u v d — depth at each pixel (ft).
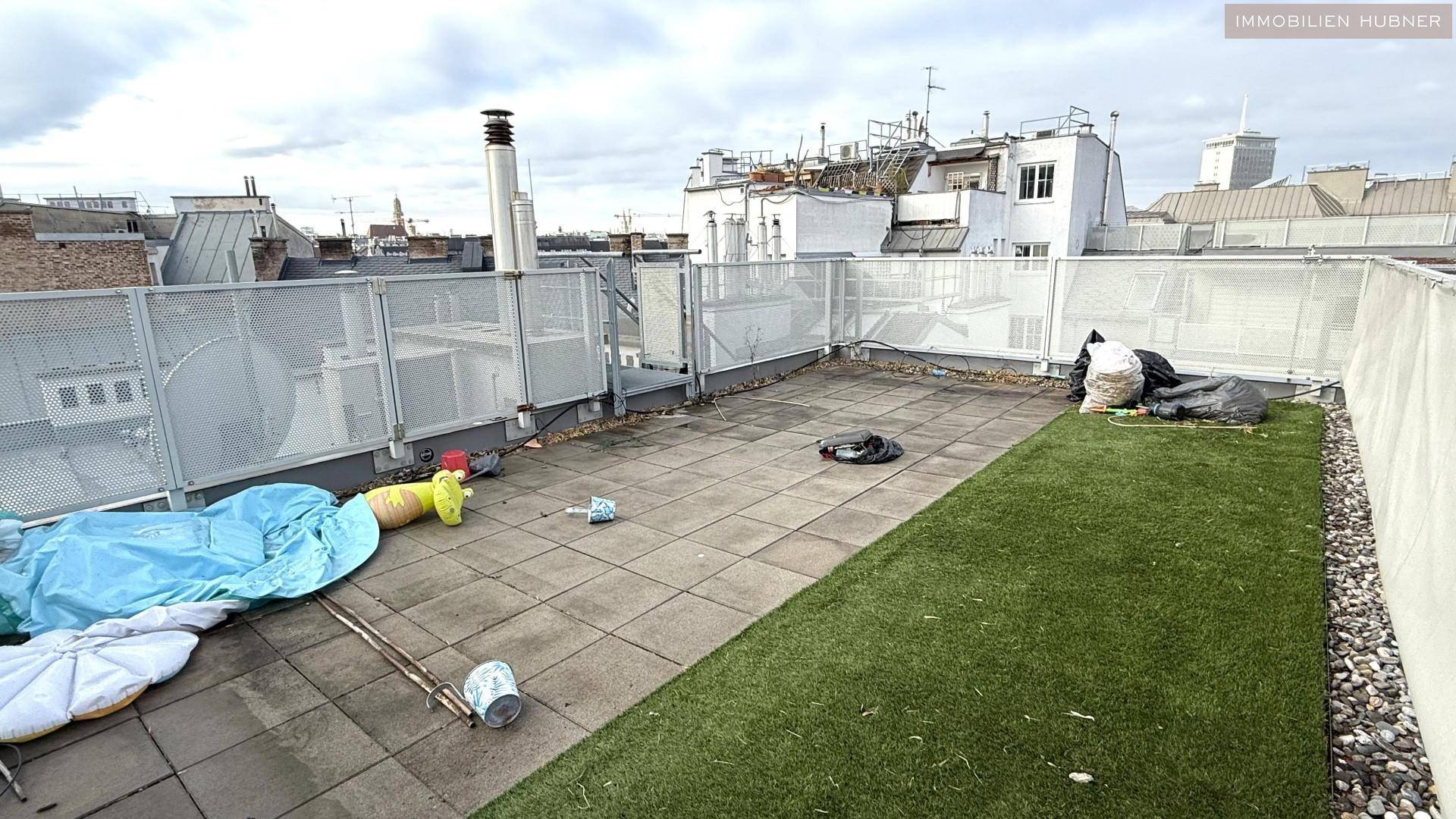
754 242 70.54
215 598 13.78
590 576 15.15
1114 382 26.73
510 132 27.04
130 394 16.31
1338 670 10.77
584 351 27.20
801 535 16.94
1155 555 14.74
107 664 11.22
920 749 9.34
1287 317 28.02
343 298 19.93
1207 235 84.64
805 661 11.51
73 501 15.72
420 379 22.03
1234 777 8.61
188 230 71.56
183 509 17.39
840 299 41.75
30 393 14.94
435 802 8.94
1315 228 74.49
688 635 12.67
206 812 8.91
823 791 8.72
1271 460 20.53
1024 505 17.83
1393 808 8.11
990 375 36.06
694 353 32.22
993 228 87.76
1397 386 17.25
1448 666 8.67
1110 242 94.02
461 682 11.45
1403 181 115.14
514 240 27.53
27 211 49.85
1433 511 10.84
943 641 11.89
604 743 9.82
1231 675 10.60
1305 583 13.26
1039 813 8.21
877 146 96.53
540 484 21.29
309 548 16.08
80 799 9.18
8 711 10.10
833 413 29.53
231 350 17.89
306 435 19.56
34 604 12.62
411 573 15.53
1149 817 8.07
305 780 9.43
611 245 77.05
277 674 11.91
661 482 21.20
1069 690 10.41
